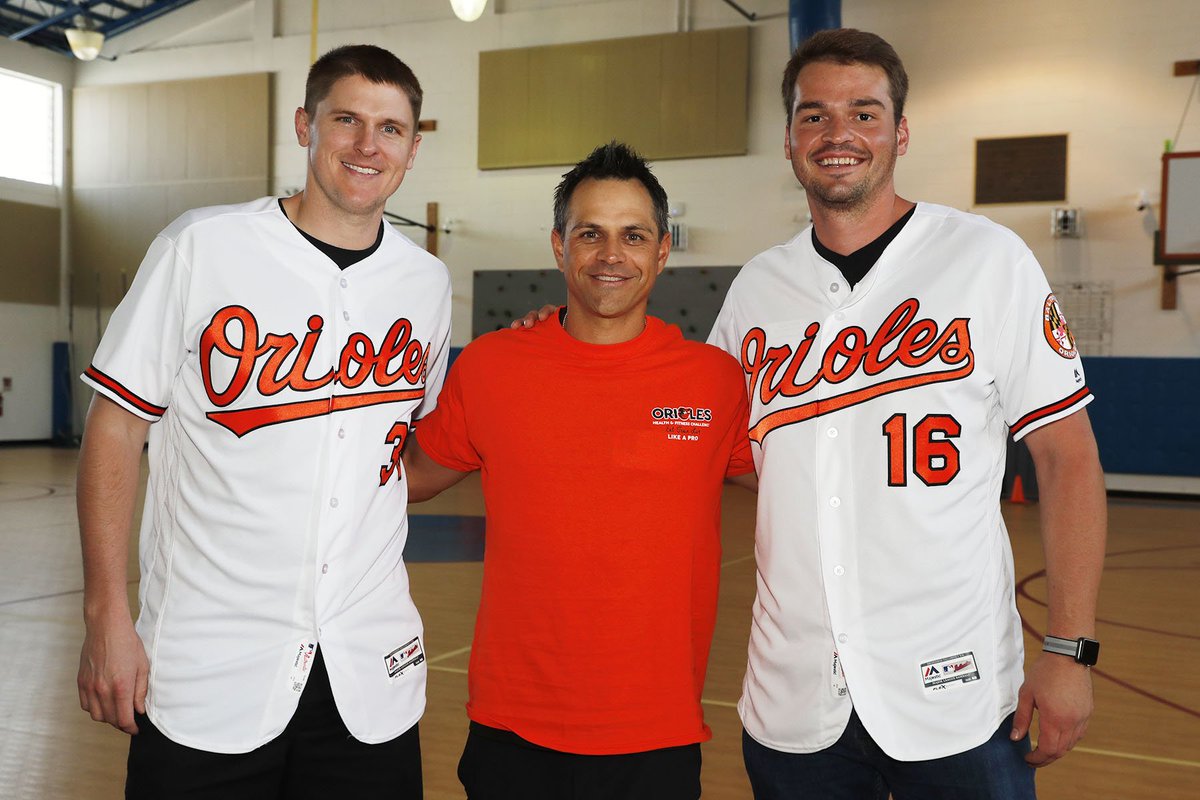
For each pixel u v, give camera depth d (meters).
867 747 1.47
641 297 1.60
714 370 1.63
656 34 11.94
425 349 1.68
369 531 1.59
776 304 1.62
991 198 10.79
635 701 1.53
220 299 1.50
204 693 1.48
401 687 1.61
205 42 14.20
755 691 1.58
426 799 2.60
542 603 1.55
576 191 1.59
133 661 1.45
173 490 1.55
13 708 3.26
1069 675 1.39
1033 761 1.44
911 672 1.44
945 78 10.91
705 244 11.80
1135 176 10.33
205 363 1.50
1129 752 2.98
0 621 4.42
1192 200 9.77
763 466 1.58
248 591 1.50
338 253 1.60
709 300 11.80
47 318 14.72
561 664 1.53
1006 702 1.46
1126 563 6.34
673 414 1.58
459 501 8.82
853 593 1.48
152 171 14.37
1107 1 10.36
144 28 14.48
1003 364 1.47
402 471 1.68
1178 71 10.15
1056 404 1.44
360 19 13.33
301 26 13.67
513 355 1.63
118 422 1.48
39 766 2.79
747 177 11.65
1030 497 9.99
